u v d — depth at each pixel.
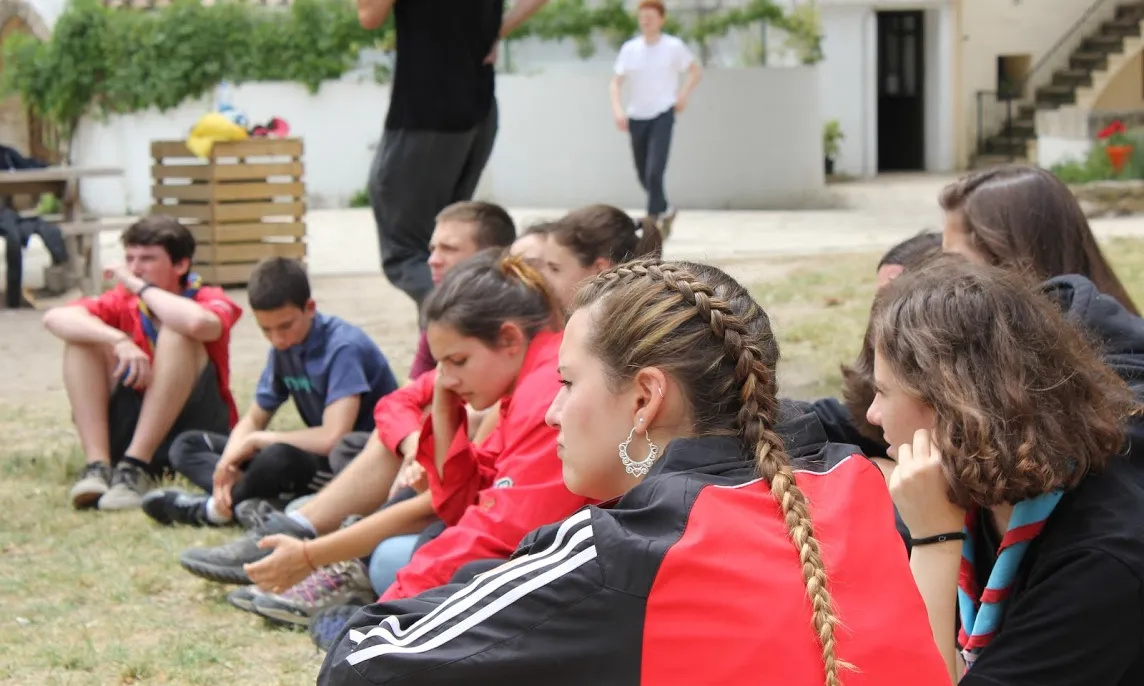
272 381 6.50
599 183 22.36
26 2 24.89
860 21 26.59
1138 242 14.93
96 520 6.30
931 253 4.23
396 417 5.32
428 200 8.25
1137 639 2.73
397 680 2.29
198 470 6.46
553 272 4.94
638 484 2.37
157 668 4.55
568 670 2.23
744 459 2.39
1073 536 2.77
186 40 23.11
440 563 3.91
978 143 28.33
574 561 2.25
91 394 6.73
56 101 23.33
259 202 13.88
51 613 5.10
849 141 26.81
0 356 10.71
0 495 6.71
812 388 8.34
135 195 23.41
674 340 2.43
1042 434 2.72
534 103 22.53
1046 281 3.64
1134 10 28.03
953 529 2.87
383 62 23.59
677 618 2.20
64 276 13.96
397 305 12.37
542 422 3.93
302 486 6.12
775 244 16.39
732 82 21.53
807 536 2.26
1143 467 2.96
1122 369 3.33
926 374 2.80
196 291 6.98
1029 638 2.74
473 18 8.13
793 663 2.17
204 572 5.18
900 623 2.29
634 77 17.08
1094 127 22.62
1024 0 27.92
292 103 23.53
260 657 4.68
